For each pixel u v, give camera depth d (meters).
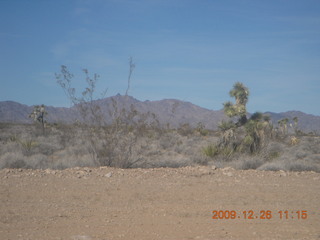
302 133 61.22
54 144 28.36
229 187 11.00
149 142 22.69
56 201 9.16
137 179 12.10
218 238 6.64
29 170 13.68
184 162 19.27
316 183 12.07
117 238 6.59
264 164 18.59
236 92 24.80
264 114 25.31
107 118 17.45
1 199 9.24
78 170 13.98
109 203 9.05
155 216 8.02
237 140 23.52
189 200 9.41
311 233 7.05
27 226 7.20
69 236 6.62
